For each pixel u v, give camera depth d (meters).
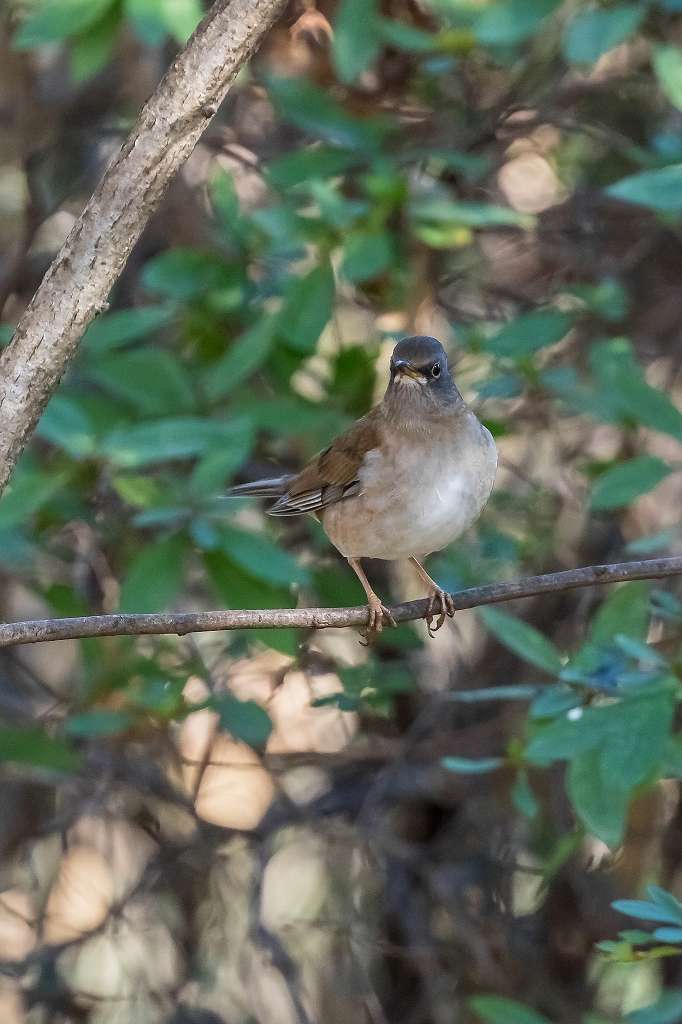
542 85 12.39
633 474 8.96
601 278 12.51
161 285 10.54
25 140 13.10
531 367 10.58
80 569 12.23
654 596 9.32
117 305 12.73
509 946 12.39
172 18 8.84
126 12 9.05
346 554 9.84
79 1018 12.71
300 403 10.55
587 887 12.52
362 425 9.74
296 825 12.68
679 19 11.45
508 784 12.20
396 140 11.75
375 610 9.32
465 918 12.30
